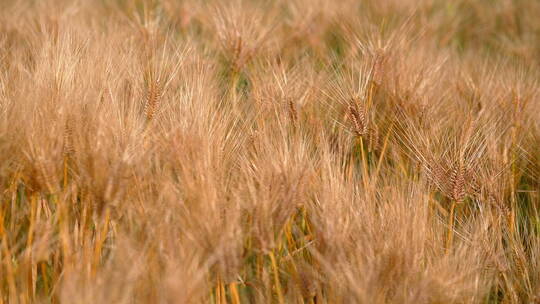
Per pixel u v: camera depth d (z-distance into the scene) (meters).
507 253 5.17
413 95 5.93
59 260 4.65
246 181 4.41
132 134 4.41
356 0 9.72
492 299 4.98
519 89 6.37
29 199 4.51
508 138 5.89
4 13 7.43
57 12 7.64
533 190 5.92
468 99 6.58
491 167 5.35
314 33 8.38
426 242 4.57
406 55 6.96
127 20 8.23
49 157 4.14
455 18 11.23
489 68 7.58
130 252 3.90
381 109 6.13
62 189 4.61
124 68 5.40
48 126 4.29
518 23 11.46
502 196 5.30
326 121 5.83
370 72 5.67
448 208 5.59
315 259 4.51
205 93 5.07
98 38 6.66
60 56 5.05
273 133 4.93
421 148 5.35
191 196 4.07
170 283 3.58
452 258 4.40
